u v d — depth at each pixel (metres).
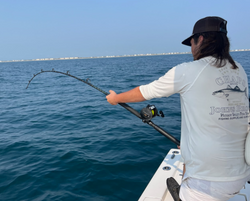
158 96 1.35
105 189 2.96
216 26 1.25
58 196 2.86
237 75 1.25
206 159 1.21
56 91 12.92
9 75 28.84
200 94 1.21
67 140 4.79
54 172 3.43
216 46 1.25
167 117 6.09
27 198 2.86
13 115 7.36
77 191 2.95
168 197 1.77
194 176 1.25
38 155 4.08
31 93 12.52
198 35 1.30
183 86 1.26
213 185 1.21
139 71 26.19
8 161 3.91
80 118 6.56
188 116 1.27
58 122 6.27
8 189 3.06
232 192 1.22
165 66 35.59
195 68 1.24
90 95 11.01
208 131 1.21
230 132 1.20
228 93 1.20
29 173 3.44
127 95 1.45
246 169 1.25
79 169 3.49
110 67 39.31
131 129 5.27
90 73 25.56
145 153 3.93
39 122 6.37
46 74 27.19
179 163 2.25
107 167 3.48
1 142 4.83
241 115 1.23
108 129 5.37
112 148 4.22
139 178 3.18
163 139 4.54
